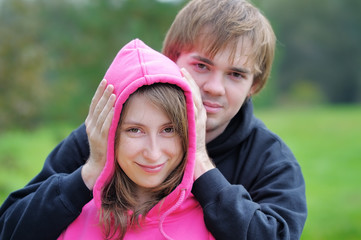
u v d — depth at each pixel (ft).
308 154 37.35
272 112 80.28
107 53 27.25
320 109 90.58
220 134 6.14
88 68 27.25
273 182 5.76
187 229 5.20
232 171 6.14
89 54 27.09
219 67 5.65
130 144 4.87
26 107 20.61
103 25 27.12
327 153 37.55
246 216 5.02
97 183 4.99
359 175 28.89
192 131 5.05
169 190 5.18
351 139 44.75
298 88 113.39
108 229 5.08
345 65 120.88
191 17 5.93
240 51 5.64
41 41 25.90
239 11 5.91
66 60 26.94
